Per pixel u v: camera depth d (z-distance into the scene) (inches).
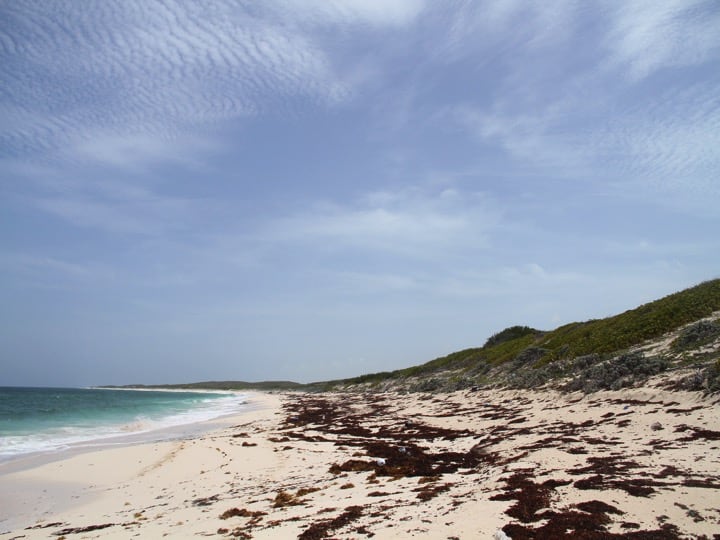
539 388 1373.0
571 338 1775.3
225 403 3457.2
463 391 1870.1
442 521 408.2
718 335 1092.5
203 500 623.2
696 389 823.1
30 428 1518.2
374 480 650.2
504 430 968.9
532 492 454.0
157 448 1070.4
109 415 2119.8
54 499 679.1
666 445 590.2
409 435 1099.3
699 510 358.0
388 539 378.6
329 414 1910.7
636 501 391.9
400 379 3368.6
